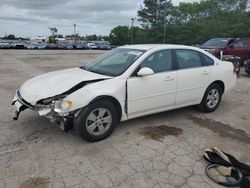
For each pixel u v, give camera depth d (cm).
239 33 4912
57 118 387
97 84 411
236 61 1113
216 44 1429
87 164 353
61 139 424
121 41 9562
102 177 325
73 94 390
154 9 6694
